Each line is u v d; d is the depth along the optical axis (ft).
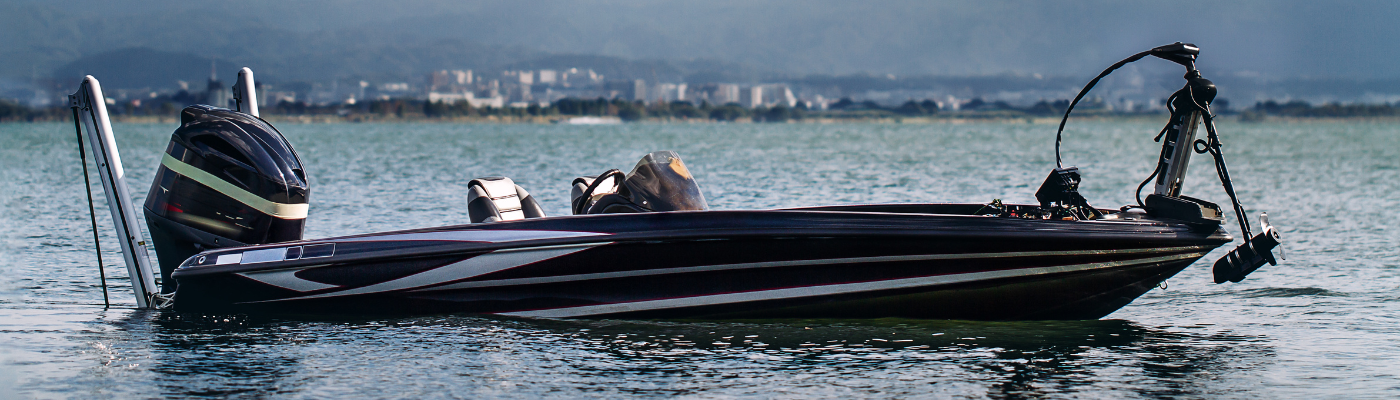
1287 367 56.70
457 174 238.48
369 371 55.11
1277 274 89.35
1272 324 68.49
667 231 64.95
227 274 67.87
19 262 93.91
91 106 72.54
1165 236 65.92
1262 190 198.59
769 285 66.59
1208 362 57.88
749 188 190.80
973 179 226.38
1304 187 207.00
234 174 70.18
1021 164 312.50
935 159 347.56
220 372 54.85
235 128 70.74
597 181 76.38
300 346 60.75
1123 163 334.03
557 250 65.87
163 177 71.77
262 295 68.13
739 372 55.31
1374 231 120.88
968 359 58.44
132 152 415.23
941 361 57.88
